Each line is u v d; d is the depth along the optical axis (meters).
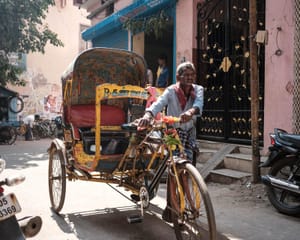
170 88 3.91
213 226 2.94
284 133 4.86
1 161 3.07
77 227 4.11
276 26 6.21
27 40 13.41
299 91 5.79
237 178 5.90
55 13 19.19
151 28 9.37
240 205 4.91
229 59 7.53
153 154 3.76
